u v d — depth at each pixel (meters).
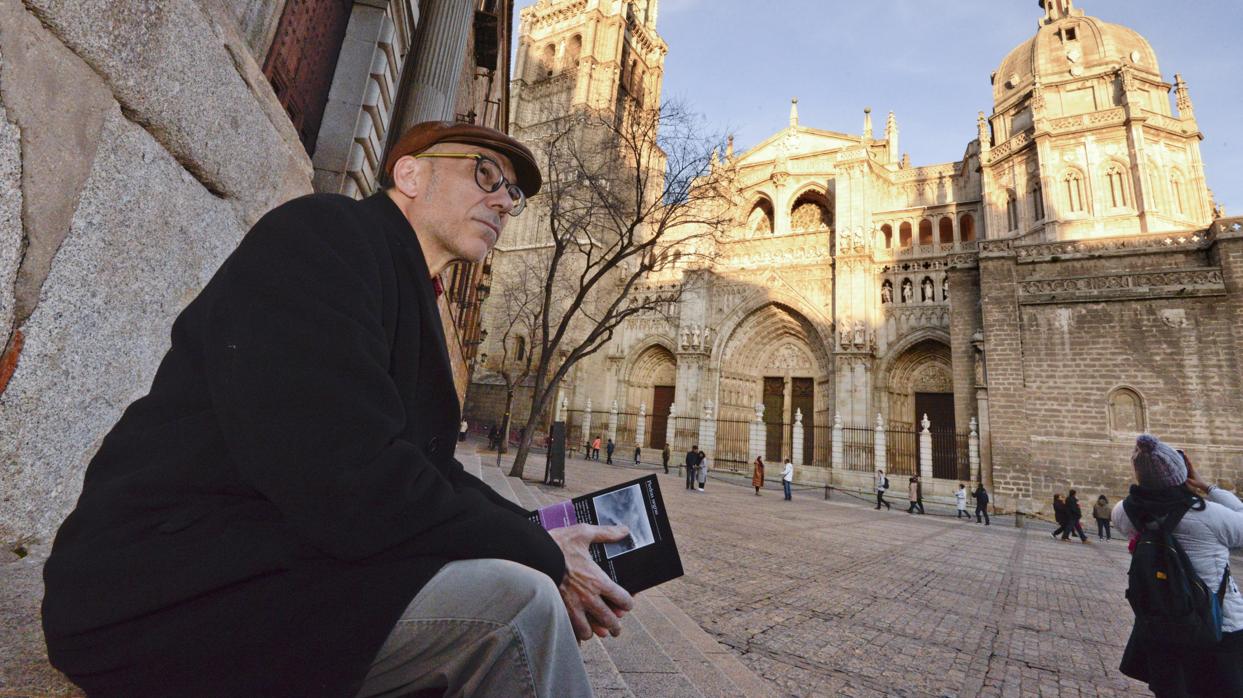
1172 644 2.99
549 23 55.41
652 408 40.53
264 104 3.70
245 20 3.79
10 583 1.74
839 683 4.27
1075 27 38.88
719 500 19.31
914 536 14.45
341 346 0.98
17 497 2.09
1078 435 23.16
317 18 5.55
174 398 1.12
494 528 1.03
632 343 41.38
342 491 0.87
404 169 1.60
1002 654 5.31
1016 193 35.66
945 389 31.77
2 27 1.71
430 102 8.35
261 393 0.90
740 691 3.28
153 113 2.55
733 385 37.47
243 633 0.88
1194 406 21.55
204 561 0.92
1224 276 22.12
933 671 4.71
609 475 23.56
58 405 2.23
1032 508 23.06
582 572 1.27
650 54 57.59
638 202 18.92
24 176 1.88
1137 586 3.12
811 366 36.44
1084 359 23.77
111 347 2.51
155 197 2.68
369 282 1.17
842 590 7.34
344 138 6.02
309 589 0.92
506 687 0.96
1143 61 35.78
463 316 17.31
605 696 2.68
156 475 1.01
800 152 42.16
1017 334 25.08
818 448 33.97
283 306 0.99
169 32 2.60
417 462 1.02
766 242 39.06
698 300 38.41
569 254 42.53
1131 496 3.35
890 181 41.09
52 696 1.08
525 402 40.91
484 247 1.63
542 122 49.28
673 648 3.95
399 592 0.93
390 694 1.05
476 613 0.96
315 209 1.22
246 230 3.68
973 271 28.50
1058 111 36.66
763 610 6.07
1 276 1.88
